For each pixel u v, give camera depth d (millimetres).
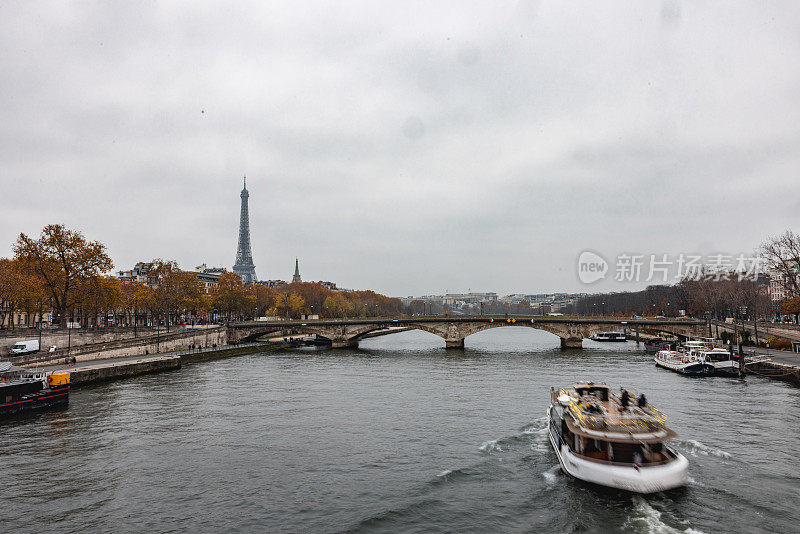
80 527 27312
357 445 41000
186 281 140500
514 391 63750
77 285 104875
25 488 32750
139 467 36438
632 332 186875
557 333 131125
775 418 47562
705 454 37031
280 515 28406
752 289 139000
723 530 25750
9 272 96312
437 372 84062
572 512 28016
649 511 27734
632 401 38500
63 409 55375
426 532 26328
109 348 91875
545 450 38969
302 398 61031
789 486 31125
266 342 149125
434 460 37094
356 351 131250
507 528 26594
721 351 77812
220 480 33750
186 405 57250
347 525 27062
